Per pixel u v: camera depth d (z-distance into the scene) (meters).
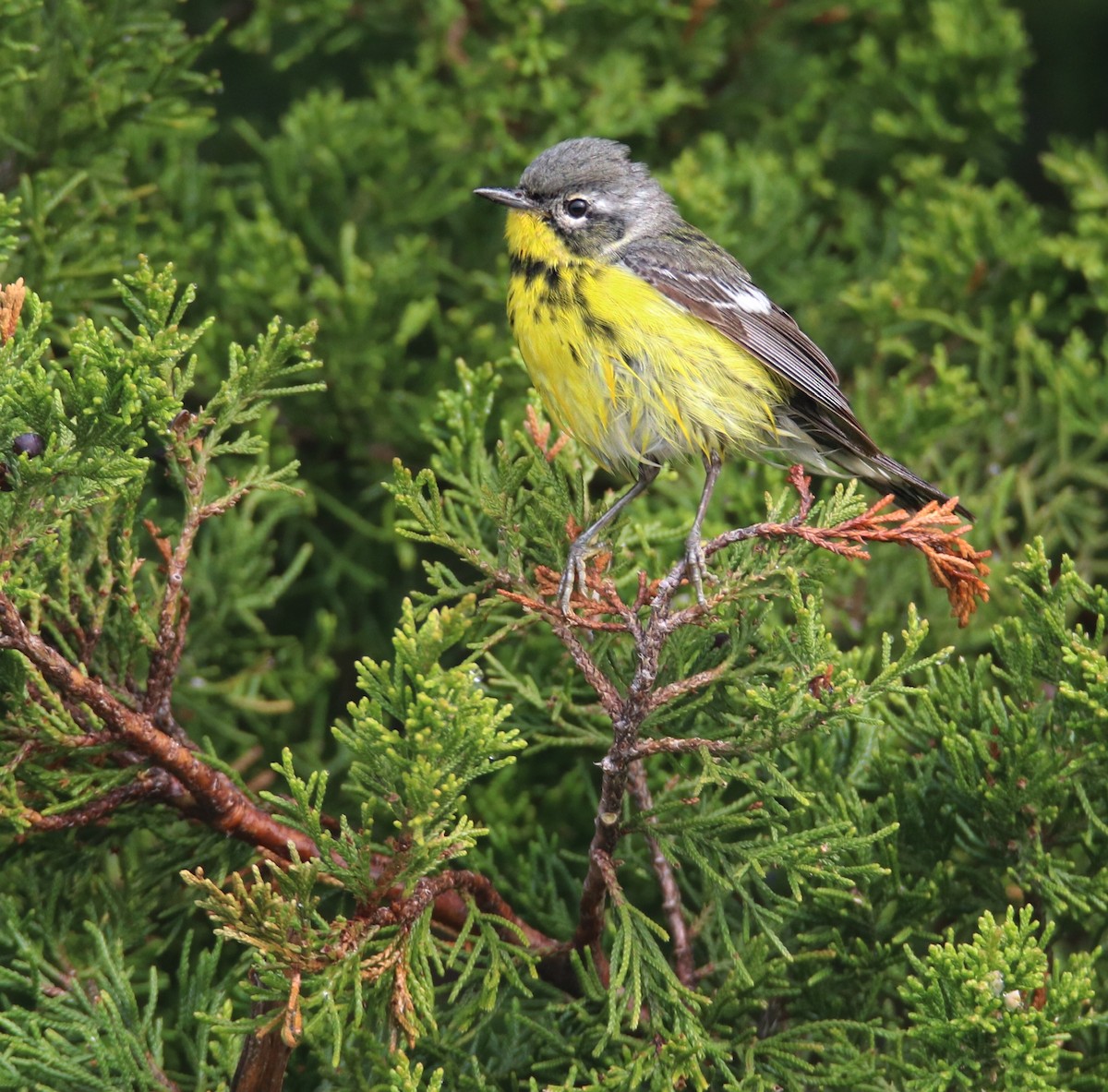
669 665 7.57
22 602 6.17
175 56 10.09
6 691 6.84
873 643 9.91
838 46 14.07
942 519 6.96
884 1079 6.86
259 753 9.52
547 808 9.36
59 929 7.38
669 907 7.53
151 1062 6.70
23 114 9.95
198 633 9.68
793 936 7.69
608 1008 6.60
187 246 10.65
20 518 6.12
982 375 11.41
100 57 10.02
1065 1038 6.54
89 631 7.32
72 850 7.40
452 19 12.61
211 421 7.00
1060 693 7.36
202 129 11.59
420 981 6.12
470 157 12.30
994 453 11.30
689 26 12.89
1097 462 11.41
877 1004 7.51
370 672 5.99
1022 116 13.34
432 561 11.17
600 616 7.72
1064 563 7.27
